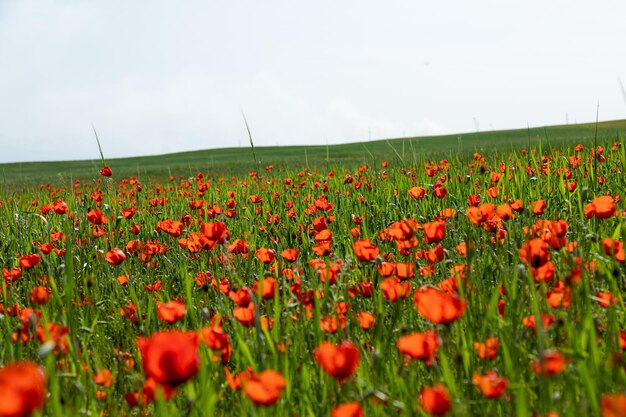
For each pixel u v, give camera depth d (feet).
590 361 7.09
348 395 7.25
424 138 245.24
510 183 22.48
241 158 201.67
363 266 13.37
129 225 22.29
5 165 257.75
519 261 10.64
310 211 20.71
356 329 9.89
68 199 32.55
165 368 4.95
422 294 6.86
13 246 19.69
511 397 6.86
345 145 245.86
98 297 14.53
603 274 9.69
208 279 13.33
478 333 8.79
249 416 6.85
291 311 10.53
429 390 5.49
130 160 255.29
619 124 220.64
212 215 20.84
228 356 8.07
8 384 4.16
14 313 11.04
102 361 10.59
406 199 23.16
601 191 20.07
